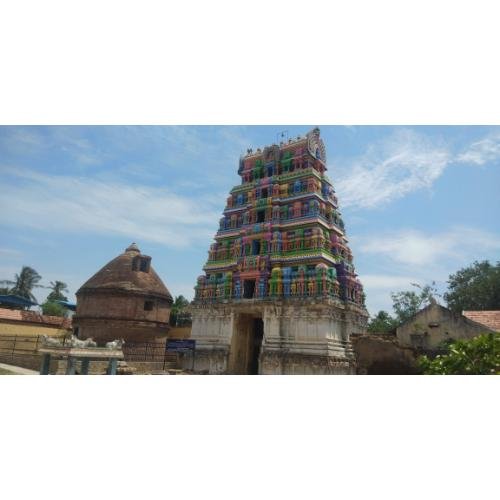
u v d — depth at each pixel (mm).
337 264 38438
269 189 42156
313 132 43438
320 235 36969
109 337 40625
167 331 45281
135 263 44469
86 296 42438
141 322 42125
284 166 43500
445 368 14367
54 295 69750
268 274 37719
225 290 39938
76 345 22766
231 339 38188
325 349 32594
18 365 33375
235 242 41906
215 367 37844
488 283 46938
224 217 45188
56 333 43719
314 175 40375
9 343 40156
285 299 35656
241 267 39625
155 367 38125
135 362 36344
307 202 39469
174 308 59250
